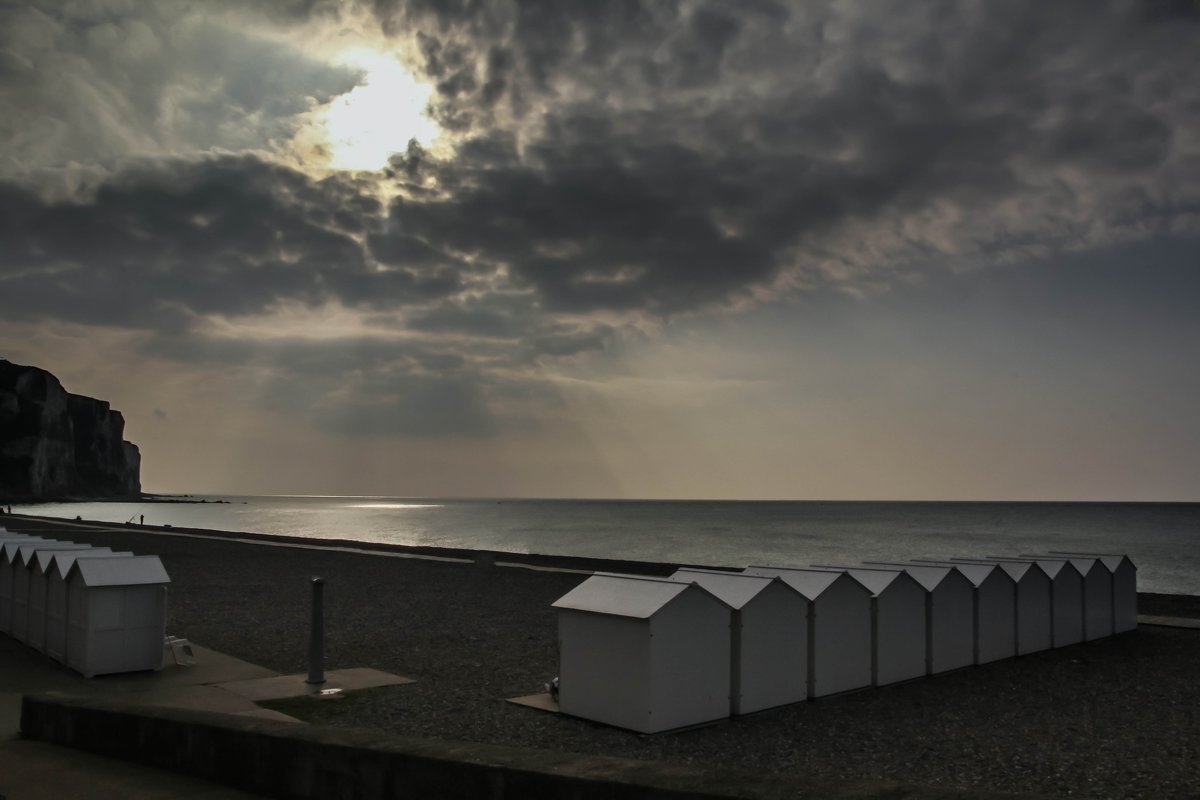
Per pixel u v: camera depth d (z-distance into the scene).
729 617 10.31
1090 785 8.02
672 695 9.62
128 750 7.32
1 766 7.11
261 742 6.30
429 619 18.91
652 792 4.54
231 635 16.44
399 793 5.47
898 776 8.25
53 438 191.38
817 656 11.27
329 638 16.28
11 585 15.62
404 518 165.88
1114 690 12.18
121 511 147.75
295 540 52.25
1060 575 15.80
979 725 10.18
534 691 11.74
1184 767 8.57
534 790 4.91
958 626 13.48
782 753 8.91
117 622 12.24
